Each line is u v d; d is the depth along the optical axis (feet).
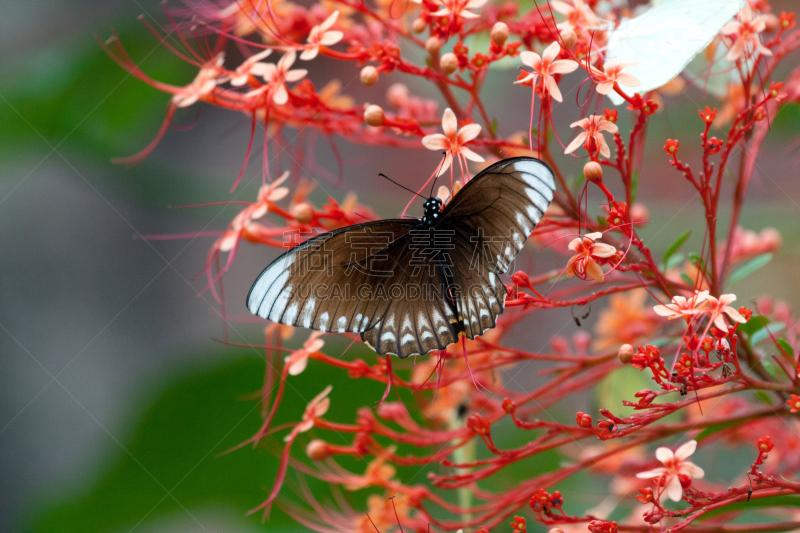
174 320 6.33
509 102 5.62
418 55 5.36
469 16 5.06
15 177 5.54
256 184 5.38
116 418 5.34
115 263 6.30
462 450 5.24
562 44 5.01
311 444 5.10
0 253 6.02
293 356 5.08
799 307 5.54
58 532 5.26
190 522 5.27
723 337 4.95
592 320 5.65
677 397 5.33
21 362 5.92
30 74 5.34
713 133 5.36
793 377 4.98
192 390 5.34
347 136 5.21
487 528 5.06
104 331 6.16
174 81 5.37
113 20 5.36
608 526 4.97
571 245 4.97
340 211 5.11
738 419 5.00
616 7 5.19
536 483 5.07
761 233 5.41
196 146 5.68
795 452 5.27
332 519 5.21
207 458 5.30
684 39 4.96
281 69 5.08
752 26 5.06
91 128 5.35
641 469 5.21
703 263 5.03
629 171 4.99
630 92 4.98
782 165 5.37
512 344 5.40
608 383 5.36
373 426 5.11
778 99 5.08
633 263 5.03
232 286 6.42
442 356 5.04
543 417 5.39
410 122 5.05
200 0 5.22
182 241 6.45
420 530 5.10
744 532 4.97
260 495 5.29
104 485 5.28
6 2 5.37
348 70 6.31
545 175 4.95
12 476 5.65
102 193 5.48
